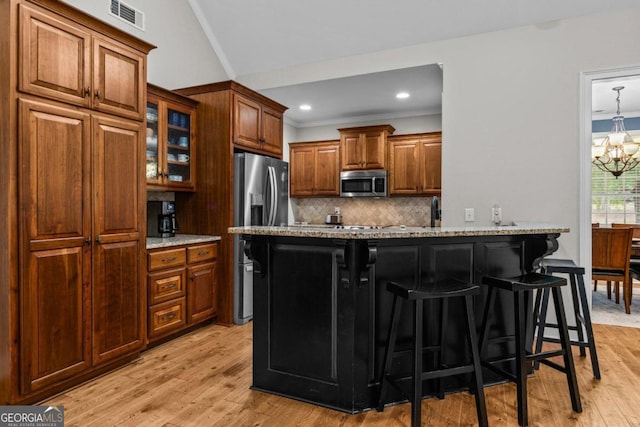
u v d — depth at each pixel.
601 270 4.02
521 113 3.38
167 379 2.43
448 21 3.52
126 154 2.52
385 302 2.12
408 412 2.04
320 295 2.12
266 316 2.28
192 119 3.68
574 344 2.52
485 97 3.50
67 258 2.16
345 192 5.82
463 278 2.28
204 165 3.70
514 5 3.26
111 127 2.41
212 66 4.36
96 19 2.28
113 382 2.37
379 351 2.11
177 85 3.85
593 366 2.44
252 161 3.67
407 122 5.93
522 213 3.37
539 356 2.01
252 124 3.90
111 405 2.09
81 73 2.21
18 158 1.92
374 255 1.92
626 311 3.96
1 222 1.91
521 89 3.38
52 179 2.07
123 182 2.50
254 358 2.31
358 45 3.97
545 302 2.66
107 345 2.42
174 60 3.81
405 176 5.55
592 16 3.16
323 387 2.11
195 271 3.38
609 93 5.13
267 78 4.55
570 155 3.23
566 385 2.33
